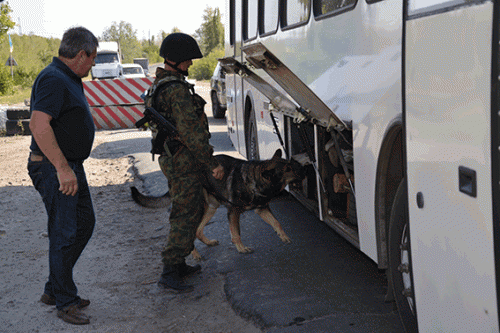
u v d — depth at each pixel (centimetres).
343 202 409
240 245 473
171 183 387
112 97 1517
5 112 1477
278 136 528
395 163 300
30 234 575
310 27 442
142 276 438
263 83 427
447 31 200
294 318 336
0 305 389
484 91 177
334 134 363
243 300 370
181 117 366
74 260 382
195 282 417
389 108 284
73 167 351
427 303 230
